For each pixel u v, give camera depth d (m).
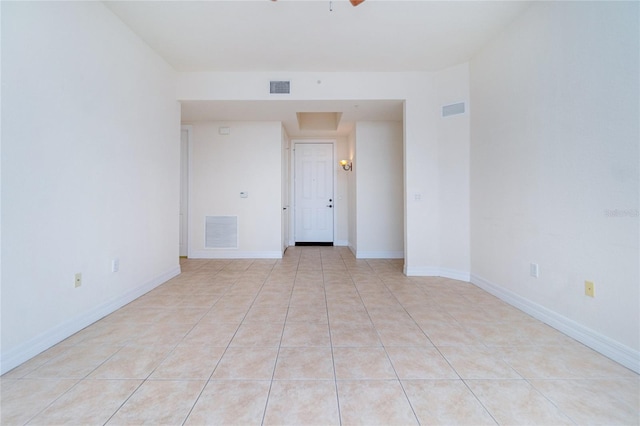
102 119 2.45
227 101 3.88
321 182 6.48
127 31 2.79
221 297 2.98
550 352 1.88
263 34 2.96
